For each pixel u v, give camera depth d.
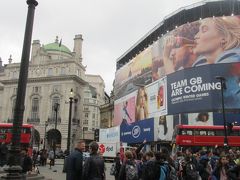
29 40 13.08
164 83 55.66
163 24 63.78
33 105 84.50
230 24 50.47
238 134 36.84
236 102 47.62
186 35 52.97
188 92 50.75
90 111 121.12
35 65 86.31
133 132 62.47
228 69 48.78
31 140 42.03
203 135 36.81
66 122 80.00
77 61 85.25
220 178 10.48
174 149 36.69
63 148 78.38
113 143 53.72
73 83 82.69
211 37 50.66
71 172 8.63
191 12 58.19
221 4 55.19
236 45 49.50
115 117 75.44
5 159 24.38
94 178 8.41
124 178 9.44
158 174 8.38
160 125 54.22
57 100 82.62
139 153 12.31
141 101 62.94
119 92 74.44
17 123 12.20
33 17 13.44
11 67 87.12
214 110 48.00
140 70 65.06
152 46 61.25
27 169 17.67
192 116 49.44
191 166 13.32
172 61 54.47
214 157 13.16
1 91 94.50
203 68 49.97
